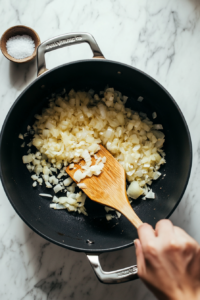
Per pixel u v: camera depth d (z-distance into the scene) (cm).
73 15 67
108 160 62
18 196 62
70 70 61
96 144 63
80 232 64
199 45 68
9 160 63
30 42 65
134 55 67
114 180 61
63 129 63
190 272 46
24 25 66
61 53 66
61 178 65
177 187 61
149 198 65
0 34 66
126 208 59
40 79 60
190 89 67
